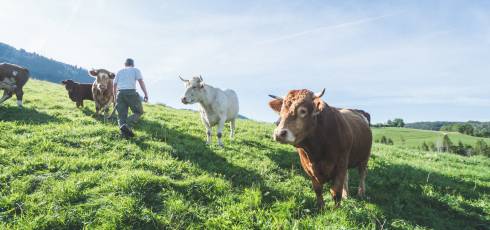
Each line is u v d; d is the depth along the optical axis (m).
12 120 11.35
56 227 5.57
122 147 9.47
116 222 5.74
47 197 6.28
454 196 9.14
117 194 6.61
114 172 7.60
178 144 10.39
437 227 7.16
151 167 8.16
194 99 10.80
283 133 5.60
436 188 9.81
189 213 6.26
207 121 11.53
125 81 10.37
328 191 8.34
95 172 7.44
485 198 9.43
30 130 10.17
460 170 13.09
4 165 7.49
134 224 5.79
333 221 6.20
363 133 8.16
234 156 10.10
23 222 5.52
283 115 5.85
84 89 16.12
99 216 5.87
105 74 13.52
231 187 7.52
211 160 9.48
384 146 19.52
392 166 11.77
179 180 7.63
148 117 15.27
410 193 9.10
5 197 6.13
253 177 8.55
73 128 10.72
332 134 6.39
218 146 11.07
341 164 6.68
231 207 6.53
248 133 14.52
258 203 6.84
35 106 14.38
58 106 15.13
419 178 10.62
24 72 13.37
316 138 6.23
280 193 7.55
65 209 5.98
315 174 6.65
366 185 9.41
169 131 12.45
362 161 8.65
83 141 9.55
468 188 10.47
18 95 13.20
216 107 11.34
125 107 10.46
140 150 9.33
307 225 5.98
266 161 9.98
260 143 12.56
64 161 7.92
